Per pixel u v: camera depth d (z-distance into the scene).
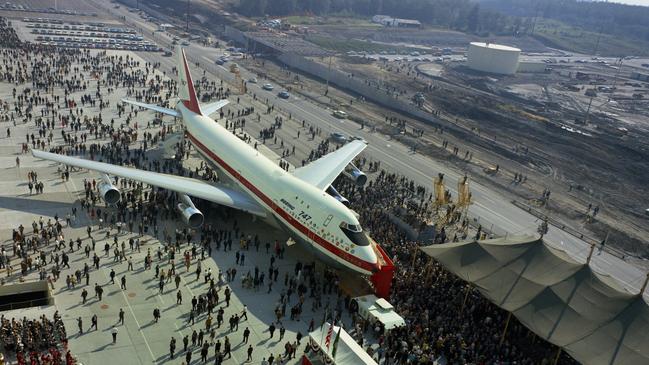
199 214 54.66
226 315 44.00
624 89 198.00
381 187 74.88
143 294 45.34
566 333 39.78
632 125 142.25
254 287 47.94
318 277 50.72
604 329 39.75
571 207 80.75
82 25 194.75
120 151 76.19
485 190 82.88
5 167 67.75
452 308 45.72
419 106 133.25
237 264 51.53
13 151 73.06
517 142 113.00
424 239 58.97
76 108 95.25
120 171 58.28
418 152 97.75
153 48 163.75
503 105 146.12
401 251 54.91
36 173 66.81
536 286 43.97
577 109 154.25
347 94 142.00
